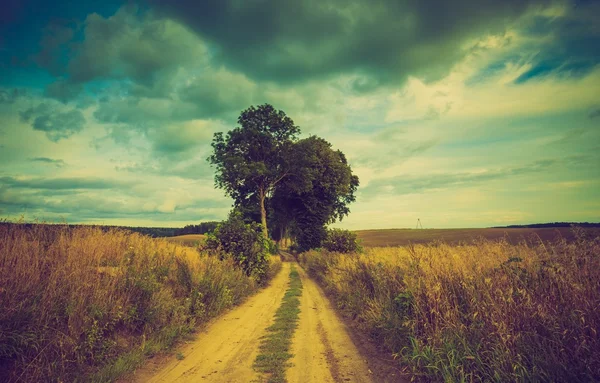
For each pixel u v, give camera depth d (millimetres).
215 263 12977
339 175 44906
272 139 41719
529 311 4562
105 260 8727
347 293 11734
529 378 3693
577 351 3672
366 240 54344
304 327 8562
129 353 5762
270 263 22281
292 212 49281
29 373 4398
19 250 6559
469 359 4449
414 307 6160
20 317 4875
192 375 5277
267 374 5285
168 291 8625
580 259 5121
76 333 5207
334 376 5152
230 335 7879
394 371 5246
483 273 6043
